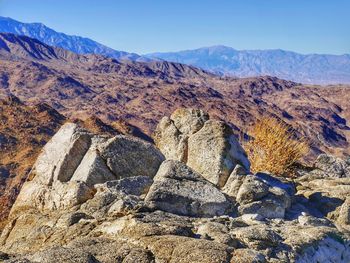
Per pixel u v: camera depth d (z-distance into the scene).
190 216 8.88
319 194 11.17
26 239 8.36
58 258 6.00
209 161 10.75
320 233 8.38
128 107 197.00
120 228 7.44
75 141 10.59
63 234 7.96
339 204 10.71
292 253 7.48
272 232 7.70
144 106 198.62
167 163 10.05
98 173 9.98
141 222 7.42
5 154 53.62
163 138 12.12
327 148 136.88
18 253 7.80
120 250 6.59
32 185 10.49
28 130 63.53
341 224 10.09
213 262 6.20
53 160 10.58
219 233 7.48
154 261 6.42
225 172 10.54
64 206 9.43
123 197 8.91
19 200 10.42
